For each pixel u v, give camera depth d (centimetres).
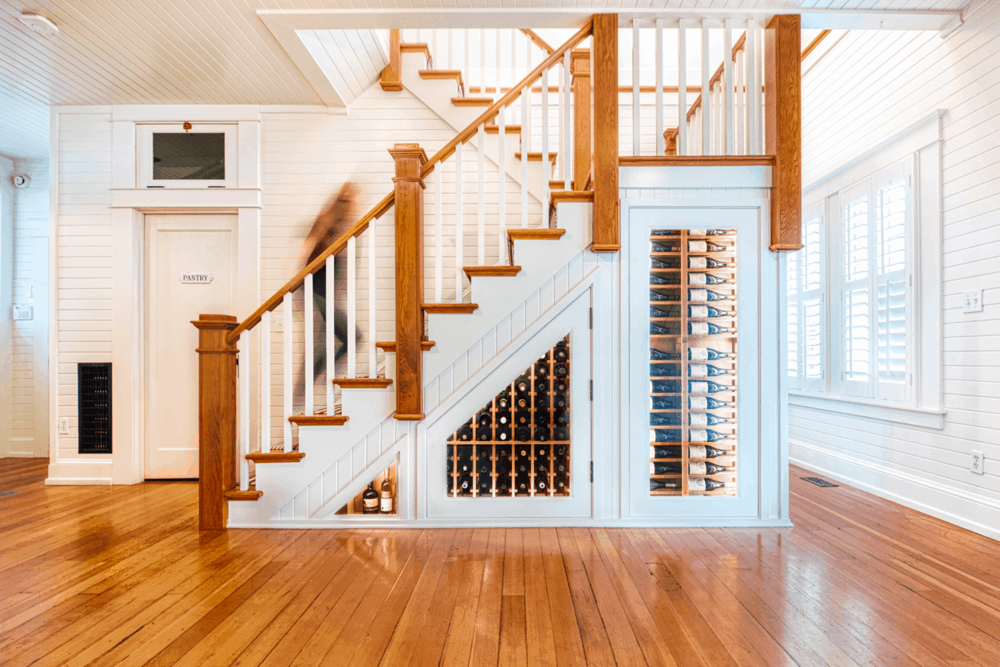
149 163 417
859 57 396
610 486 304
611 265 304
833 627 192
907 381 342
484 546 273
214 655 176
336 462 305
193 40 327
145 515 331
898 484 350
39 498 372
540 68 308
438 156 306
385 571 242
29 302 542
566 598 214
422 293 309
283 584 229
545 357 308
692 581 229
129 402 412
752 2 294
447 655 175
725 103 311
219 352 307
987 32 289
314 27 312
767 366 304
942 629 191
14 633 190
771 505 304
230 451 311
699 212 303
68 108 417
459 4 292
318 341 413
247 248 412
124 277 414
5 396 534
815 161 455
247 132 414
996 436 284
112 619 200
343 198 416
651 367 306
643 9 298
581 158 405
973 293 298
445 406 301
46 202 543
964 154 305
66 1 288
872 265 377
